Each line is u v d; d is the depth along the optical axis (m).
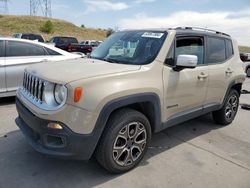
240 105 7.16
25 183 3.17
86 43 25.56
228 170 3.64
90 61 3.83
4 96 6.23
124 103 3.16
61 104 2.90
